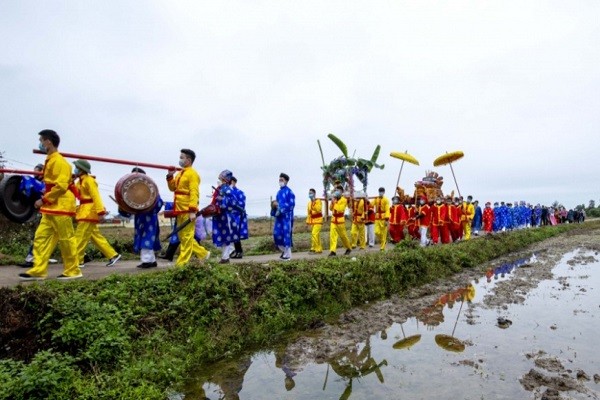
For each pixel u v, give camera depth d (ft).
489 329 22.93
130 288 19.25
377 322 24.70
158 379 15.69
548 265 47.98
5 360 13.82
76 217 25.05
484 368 17.17
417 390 15.25
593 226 136.15
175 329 18.86
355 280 29.43
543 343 20.25
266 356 19.62
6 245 35.17
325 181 85.81
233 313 21.31
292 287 25.17
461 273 43.14
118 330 16.56
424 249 41.68
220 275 22.13
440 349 19.88
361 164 84.89
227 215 28.96
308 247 50.98
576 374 16.24
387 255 35.94
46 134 20.40
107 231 56.85
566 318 24.77
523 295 31.45
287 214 34.71
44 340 15.40
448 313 26.81
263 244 49.85
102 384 14.06
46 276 21.83
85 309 16.51
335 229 38.14
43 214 20.58
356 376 16.94
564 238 90.33
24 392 12.57
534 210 115.96
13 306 16.21
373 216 50.49
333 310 26.45
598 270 44.14
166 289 20.21
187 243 24.89
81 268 26.66
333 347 20.42
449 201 55.62
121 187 23.68
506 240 65.92
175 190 25.45
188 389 16.02
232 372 17.69
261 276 24.59
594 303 28.60
